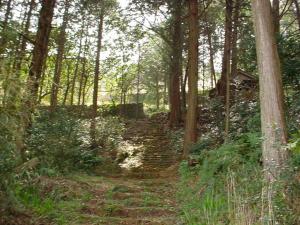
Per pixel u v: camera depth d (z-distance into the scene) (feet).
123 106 89.86
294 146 16.30
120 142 54.03
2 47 16.71
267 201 14.87
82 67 75.41
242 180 18.71
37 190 20.79
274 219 13.39
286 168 15.98
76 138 36.76
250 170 20.33
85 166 37.22
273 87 19.21
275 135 18.03
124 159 47.44
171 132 58.39
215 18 63.77
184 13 54.19
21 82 14.89
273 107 18.98
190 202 21.27
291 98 28.71
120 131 56.70
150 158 47.57
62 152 32.17
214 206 18.04
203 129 47.78
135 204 22.90
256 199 15.66
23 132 15.74
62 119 34.73
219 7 60.85
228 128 34.04
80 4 56.03
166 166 43.52
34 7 43.91
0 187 15.76
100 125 52.95
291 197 14.90
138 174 37.04
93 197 23.97
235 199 15.85
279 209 14.15
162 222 18.99
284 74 30.37
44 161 27.84
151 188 27.91
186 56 64.80
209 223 16.43
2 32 19.80
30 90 15.66
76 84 88.12
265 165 18.11
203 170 24.29
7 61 14.76
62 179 26.32
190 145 36.94
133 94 115.34
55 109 39.75
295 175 15.83
